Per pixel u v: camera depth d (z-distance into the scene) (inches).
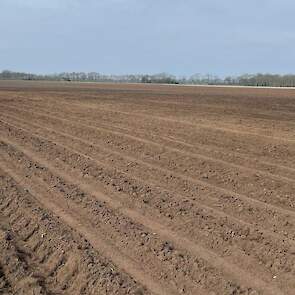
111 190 493.0
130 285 284.2
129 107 1563.7
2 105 1679.4
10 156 686.5
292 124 1047.6
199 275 293.7
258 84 5728.3
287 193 476.7
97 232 373.7
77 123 1097.4
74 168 602.5
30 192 495.8
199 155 675.4
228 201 446.6
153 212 417.4
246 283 282.0
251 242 339.3
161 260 317.4
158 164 624.4
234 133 894.4
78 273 307.9
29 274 312.2
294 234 357.4
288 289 274.7
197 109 1486.2
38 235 374.6
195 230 367.6
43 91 2878.9
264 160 639.8
